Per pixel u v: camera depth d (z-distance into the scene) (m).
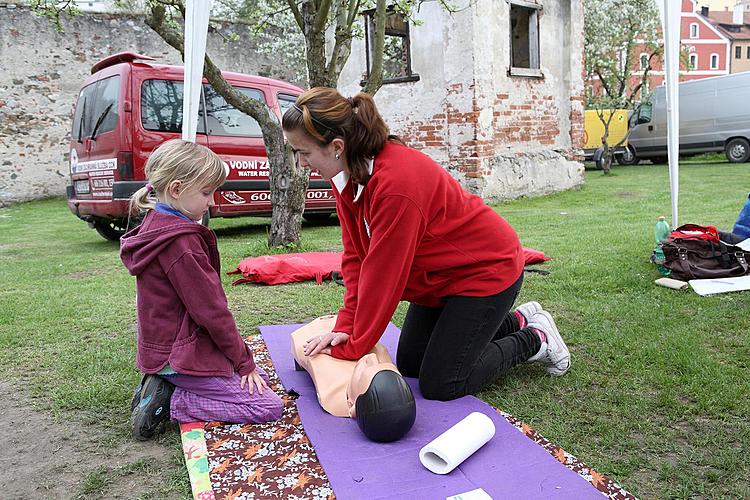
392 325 3.88
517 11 11.54
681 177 14.03
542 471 2.10
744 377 2.88
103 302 4.62
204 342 2.48
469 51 9.98
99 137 7.03
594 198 11.01
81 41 13.82
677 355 3.14
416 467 2.14
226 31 15.04
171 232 2.34
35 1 5.79
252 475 2.13
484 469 2.11
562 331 3.62
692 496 2.00
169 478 2.18
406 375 2.99
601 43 16.91
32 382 3.07
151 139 6.89
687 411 2.56
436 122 10.57
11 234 9.05
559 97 12.09
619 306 4.07
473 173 10.27
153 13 5.12
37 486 2.16
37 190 13.82
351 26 5.82
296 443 2.35
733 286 4.35
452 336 2.60
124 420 2.64
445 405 2.62
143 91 6.89
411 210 2.41
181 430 2.46
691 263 4.65
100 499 2.07
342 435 2.39
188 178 2.36
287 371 3.09
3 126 13.30
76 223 10.33
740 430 2.41
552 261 5.52
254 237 8.02
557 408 2.63
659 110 18.00
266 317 4.16
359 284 2.57
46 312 4.35
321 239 7.42
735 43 53.78
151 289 2.40
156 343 2.43
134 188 6.80
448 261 2.56
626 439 2.36
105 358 3.38
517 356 2.83
